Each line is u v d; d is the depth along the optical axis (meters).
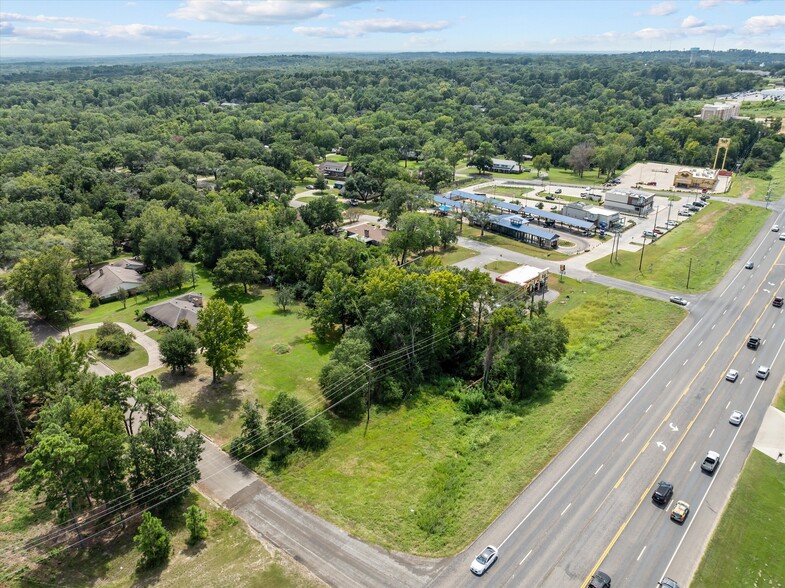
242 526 53.44
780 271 117.50
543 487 58.34
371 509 55.66
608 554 50.09
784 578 47.66
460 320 85.75
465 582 47.16
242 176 168.12
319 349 88.94
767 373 78.62
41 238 112.44
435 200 172.88
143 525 48.03
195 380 79.50
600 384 77.38
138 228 125.75
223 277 109.88
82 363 68.56
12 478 59.31
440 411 73.38
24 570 47.72
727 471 60.59
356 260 111.38
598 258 129.00
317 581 47.19
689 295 107.00
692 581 47.28
